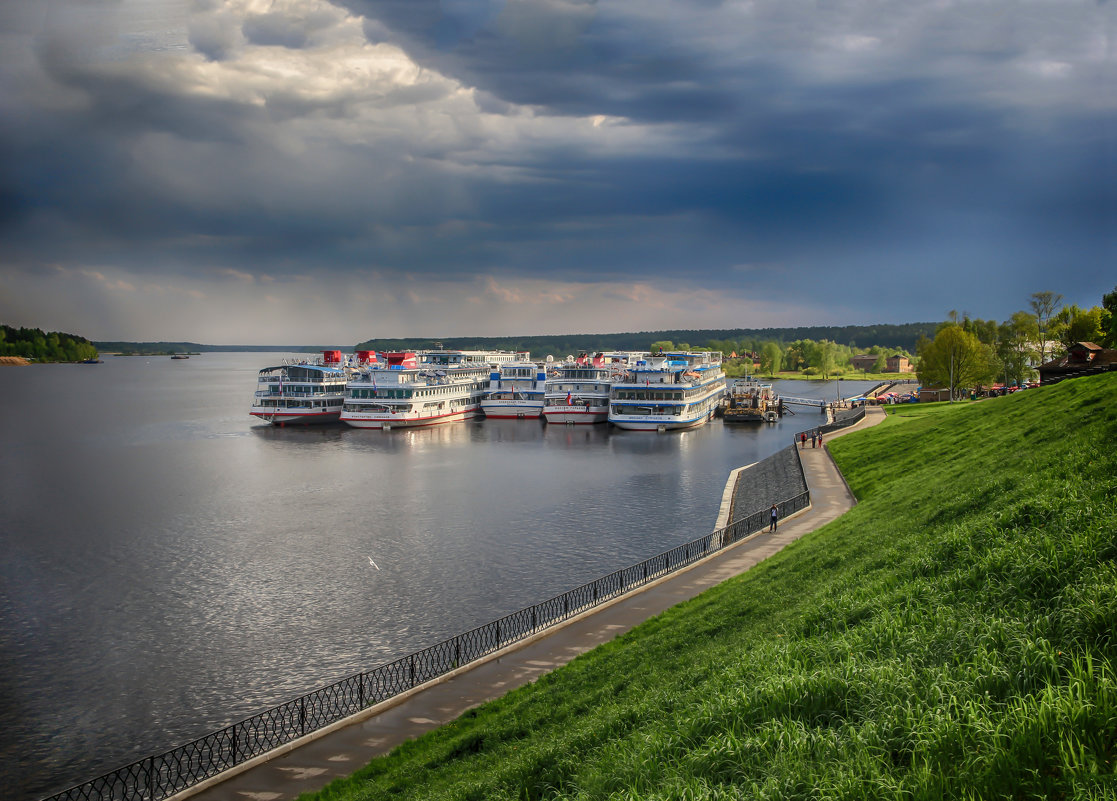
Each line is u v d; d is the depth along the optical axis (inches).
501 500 3619.6
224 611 2140.7
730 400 7426.2
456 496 3735.2
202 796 1013.2
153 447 5654.5
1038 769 582.2
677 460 4857.3
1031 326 6717.5
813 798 615.2
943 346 5989.2
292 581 2395.4
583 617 1624.0
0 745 1457.9
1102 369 2618.1
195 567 2568.9
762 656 978.1
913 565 1175.6
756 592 1520.7
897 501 2004.2
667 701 976.3
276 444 5807.1
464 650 1785.2
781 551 1974.7
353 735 1170.6
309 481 4220.0
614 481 4101.9
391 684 1625.2
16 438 6166.3
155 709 1590.8
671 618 1544.0
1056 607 823.1
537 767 900.0
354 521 3225.9
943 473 2103.8
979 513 1362.0
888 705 724.0
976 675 722.8
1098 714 607.5
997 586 941.2
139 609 2167.8
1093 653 702.5
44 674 1758.1
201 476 4397.1
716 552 2065.7
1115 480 1144.8
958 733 644.7
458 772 991.0
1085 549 917.8
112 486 4094.5
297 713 1529.3
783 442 5708.7
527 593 2219.5
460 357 7805.1
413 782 989.8
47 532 3078.2
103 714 1573.6
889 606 1033.5
